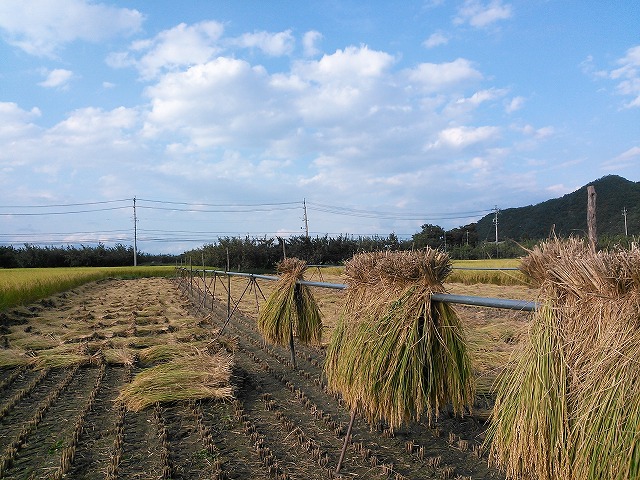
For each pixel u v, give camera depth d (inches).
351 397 140.2
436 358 133.5
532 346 88.9
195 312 522.0
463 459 138.6
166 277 1406.3
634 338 73.5
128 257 2203.5
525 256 99.0
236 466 139.9
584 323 81.6
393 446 149.3
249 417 180.4
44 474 137.2
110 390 224.1
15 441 158.4
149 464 142.7
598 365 76.2
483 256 1325.0
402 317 131.9
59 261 1979.6
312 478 131.0
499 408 97.3
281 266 259.8
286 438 159.6
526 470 88.1
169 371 218.8
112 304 601.0
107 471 137.4
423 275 132.0
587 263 80.2
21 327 393.4
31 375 250.4
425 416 170.4
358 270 152.1
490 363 219.0
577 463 76.0
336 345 157.6
